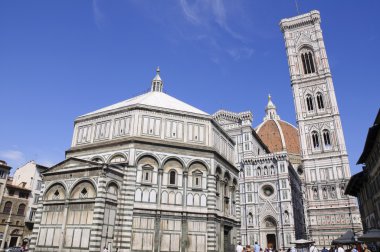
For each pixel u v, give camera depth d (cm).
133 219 4519
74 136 5666
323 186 9769
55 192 4662
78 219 4272
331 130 10350
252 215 9712
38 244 4447
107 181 4366
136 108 5222
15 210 7794
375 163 5341
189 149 5188
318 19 11988
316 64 11431
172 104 5909
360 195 7381
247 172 10281
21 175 8681
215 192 5125
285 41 12444
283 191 9506
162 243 4534
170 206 4769
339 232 9044
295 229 9506
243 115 11162
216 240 4938
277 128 17550
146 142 4969
